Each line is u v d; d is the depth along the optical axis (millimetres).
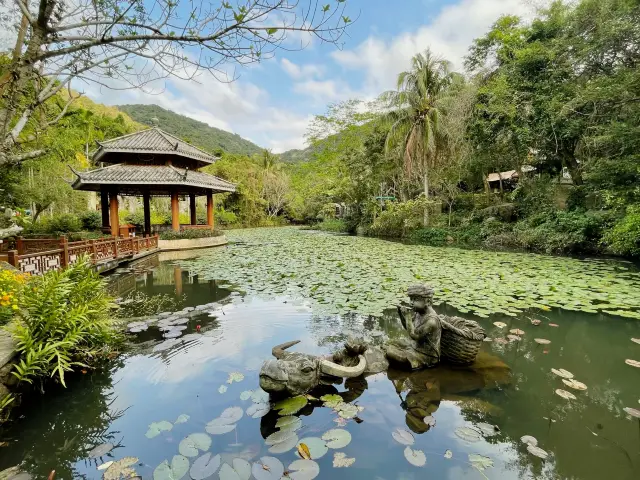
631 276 7082
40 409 2557
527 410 2381
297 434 2062
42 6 3018
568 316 4672
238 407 2375
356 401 2471
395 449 1961
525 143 12656
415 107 15859
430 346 2986
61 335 3043
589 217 10836
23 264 5520
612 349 3568
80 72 3465
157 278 7734
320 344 3637
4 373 2580
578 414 2336
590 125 10719
